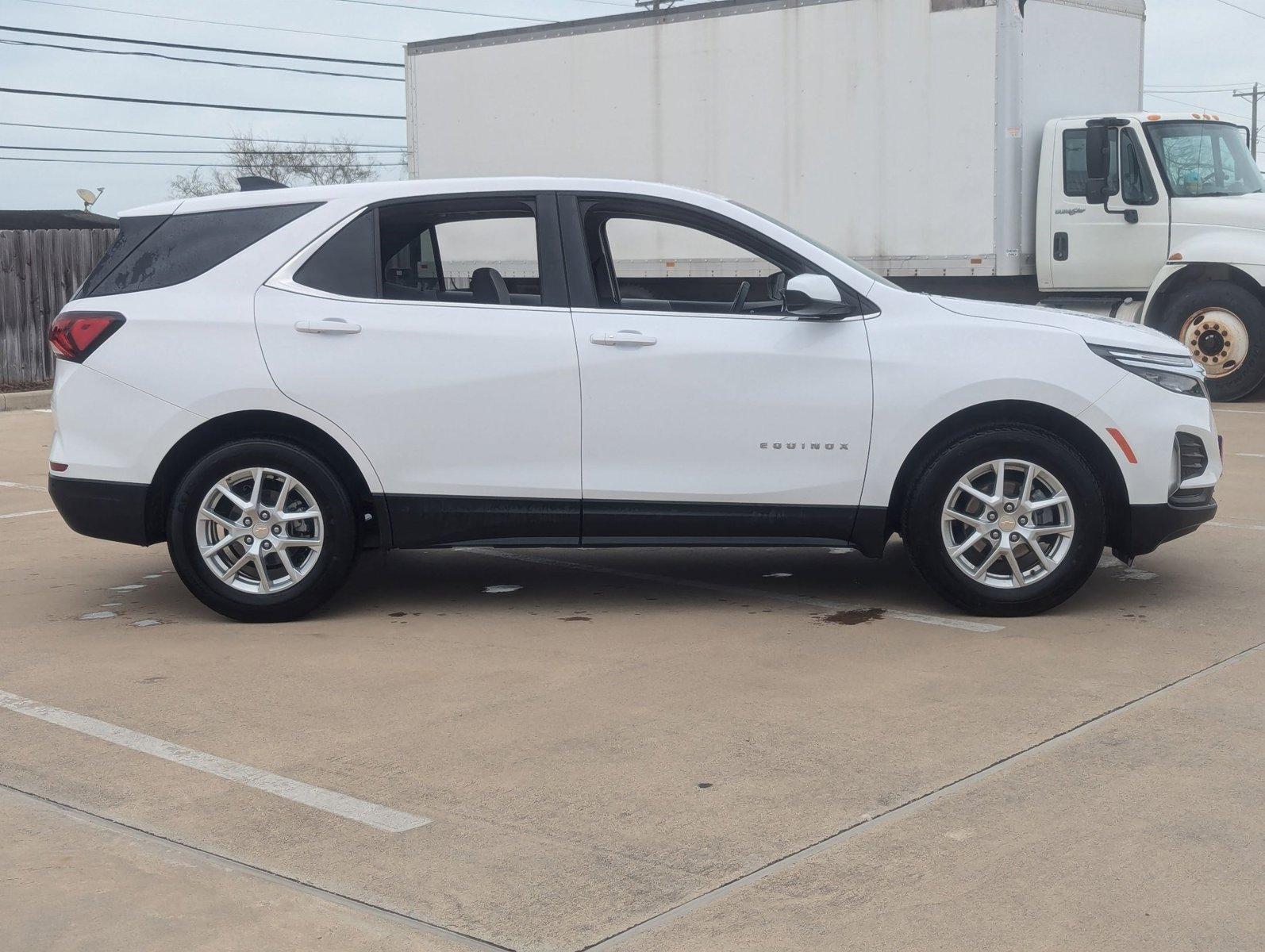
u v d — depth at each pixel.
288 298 5.72
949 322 5.67
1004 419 5.70
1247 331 13.05
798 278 5.50
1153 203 12.98
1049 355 5.57
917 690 4.74
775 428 5.64
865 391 5.61
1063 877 3.28
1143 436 5.57
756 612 5.90
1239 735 4.25
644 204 5.85
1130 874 3.29
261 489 5.75
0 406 15.26
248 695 4.78
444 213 5.85
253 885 3.29
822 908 3.13
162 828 3.63
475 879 3.31
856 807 3.71
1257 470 9.48
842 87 13.64
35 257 16.86
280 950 2.98
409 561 7.11
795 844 3.48
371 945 2.99
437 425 5.66
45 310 17.03
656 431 5.64
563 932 3.04
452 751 4.19
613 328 5.67
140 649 5.41
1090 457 5.70
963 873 3.30
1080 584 5.66
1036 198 13.41
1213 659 5.09
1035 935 3.00
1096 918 3.07
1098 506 5.59
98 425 5.71
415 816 3.70
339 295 5.74
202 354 5.66
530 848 3.48
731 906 3.15
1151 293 13.11
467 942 3.00
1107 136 13.05
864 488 5.66
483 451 5.68
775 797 3.79
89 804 3.80
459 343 5.66
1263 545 7.14
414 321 5.68
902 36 13.24
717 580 6.57
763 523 5.71
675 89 14.61
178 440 5.68
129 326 5.72
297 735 4.36
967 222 13.18
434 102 16.28
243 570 5.80
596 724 4.43
